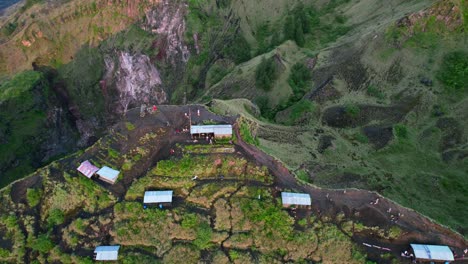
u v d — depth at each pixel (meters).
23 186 41.25
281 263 35.88
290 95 75.94
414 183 53.53
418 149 58.91
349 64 74.88
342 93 70.69
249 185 40.66
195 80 96.31
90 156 43.44
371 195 40.56
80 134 98.19
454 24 71.25
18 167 79.75
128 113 49.03
